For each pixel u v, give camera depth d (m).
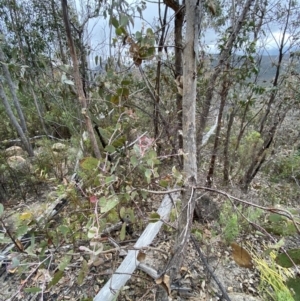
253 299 1.31
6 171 2.40
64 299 1.23
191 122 0.97
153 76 2.03
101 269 1.35
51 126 3.35
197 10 0.83
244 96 2.47
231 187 2.42
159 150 1.67
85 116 1.34
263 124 2.57
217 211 2.06
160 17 1.56
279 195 2.54
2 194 2.13
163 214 1.50
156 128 1.79
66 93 2.07
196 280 1.43
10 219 1.85
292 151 3.01
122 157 1.28
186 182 1.02
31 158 2.67
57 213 1.61
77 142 2.27
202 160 2.71
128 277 1.17
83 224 1.20
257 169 2.47
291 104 2.28
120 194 0.97
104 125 1.65
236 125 3.28
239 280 1.48
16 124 2.75
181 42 1.23
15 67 1.85
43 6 3.04
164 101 1.84
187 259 1.56
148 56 1.01
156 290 1.25
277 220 0.66
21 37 2.96
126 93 1.23
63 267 0.84
